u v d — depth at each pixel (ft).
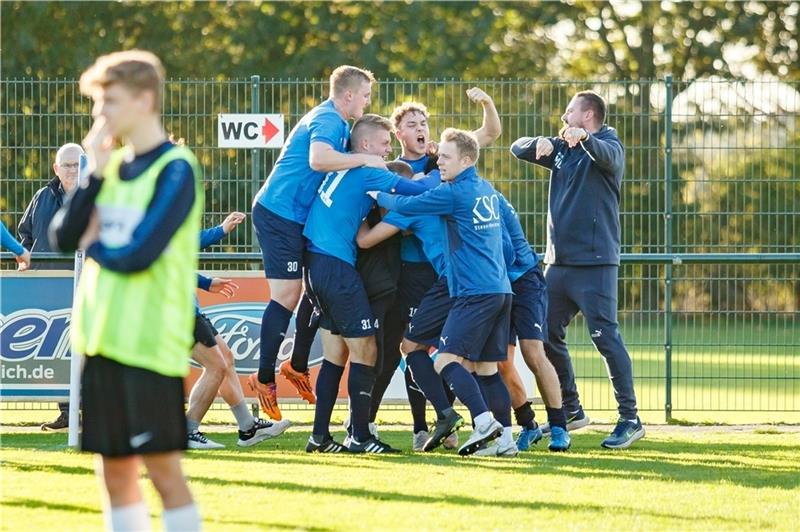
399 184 59.00
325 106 61.00
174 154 30.94
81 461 53.62
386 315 62.39
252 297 77.25
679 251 83.30
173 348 30.83
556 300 67.00
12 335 75.46
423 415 63.67
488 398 59.72
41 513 40.42
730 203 83.05
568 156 66.39
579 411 69.56
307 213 61.52
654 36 223.30
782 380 84.28
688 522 40.29
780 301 83.76
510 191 82.79
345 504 42.86
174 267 30.78
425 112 63.87
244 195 81.30
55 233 31.22
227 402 64.54
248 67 187.62
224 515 40.42
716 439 70.59
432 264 60.23
